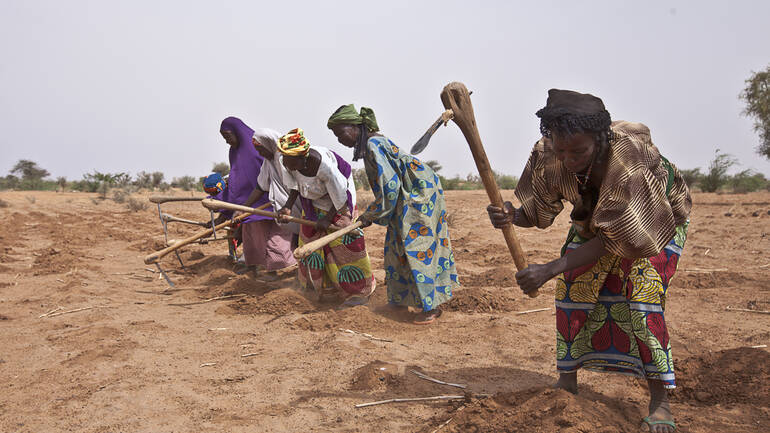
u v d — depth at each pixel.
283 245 7.38
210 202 6.55
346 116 5.22
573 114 2.60
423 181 5.38
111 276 8.18
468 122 2.83
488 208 3.01
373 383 3.83
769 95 27.27
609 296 3.11
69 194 31.61
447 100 2.82
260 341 4.95
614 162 2.71
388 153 5.27
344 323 5.32
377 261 8.95
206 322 5.62
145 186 45.44
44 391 3.86
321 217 6.03
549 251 9.61
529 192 3.23
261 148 7.01
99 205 24.55
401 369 4.12
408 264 5.41
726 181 30.48
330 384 3.89
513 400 3.09
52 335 5.21
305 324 5.38
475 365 4.23
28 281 7.86
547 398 2.95
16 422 3.38
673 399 3.45
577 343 3.23
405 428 3.20
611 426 2.75
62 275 8.28
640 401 3.45
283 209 6.25
